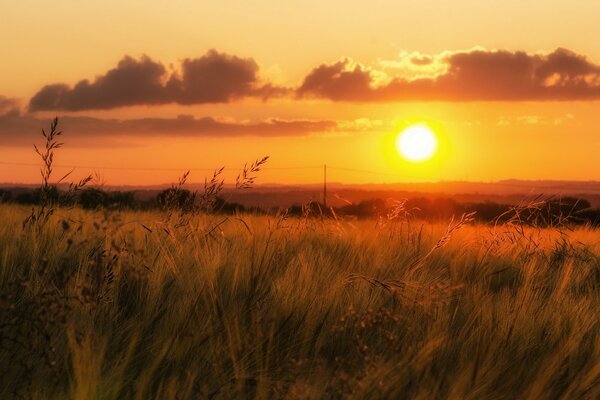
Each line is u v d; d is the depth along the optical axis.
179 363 4.19
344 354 4.60
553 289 7.14
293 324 4.76
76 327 4.32
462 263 7.98
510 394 4.14
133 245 5.99
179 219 7.28
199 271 5.66
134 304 5.07
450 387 4.02
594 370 4.35
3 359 3.99
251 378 4.06
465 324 5.06
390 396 3.86
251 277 5.47
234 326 4.58
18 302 4.80
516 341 4.87
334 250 7.91
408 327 4.74
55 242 5.97
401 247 8.58
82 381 3.70
